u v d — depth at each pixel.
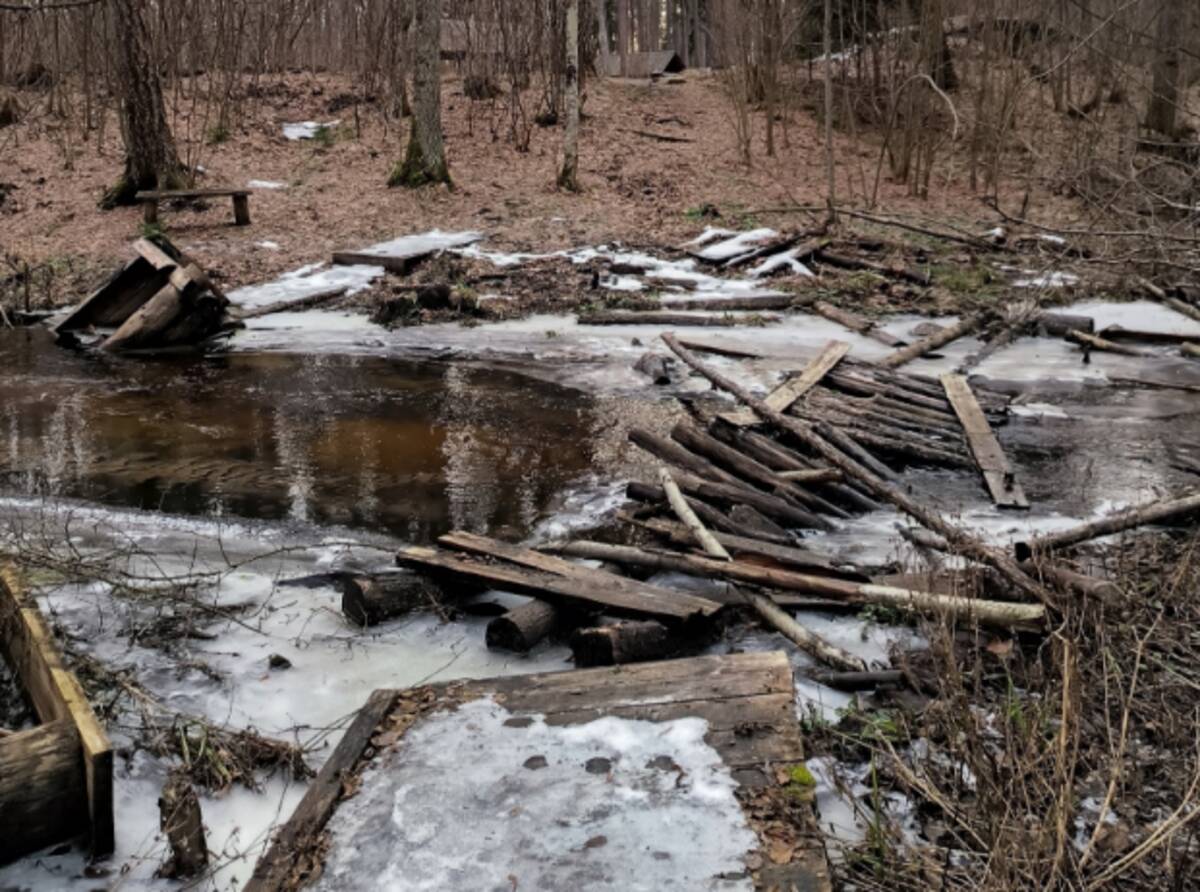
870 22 25.42
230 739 4.25
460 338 13.05
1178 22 15.33
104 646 5.14
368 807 3.66
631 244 17.34
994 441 8.59
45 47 24.64
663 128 24.30
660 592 5.28
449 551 5.87
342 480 8.06
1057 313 13.34
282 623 5.49
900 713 4.31
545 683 4.41
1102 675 4.36
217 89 23.67
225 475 8.18
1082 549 6.22
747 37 22.98
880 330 12.90
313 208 18.92
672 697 4.23
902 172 21.09
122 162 20.62
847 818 3.82
